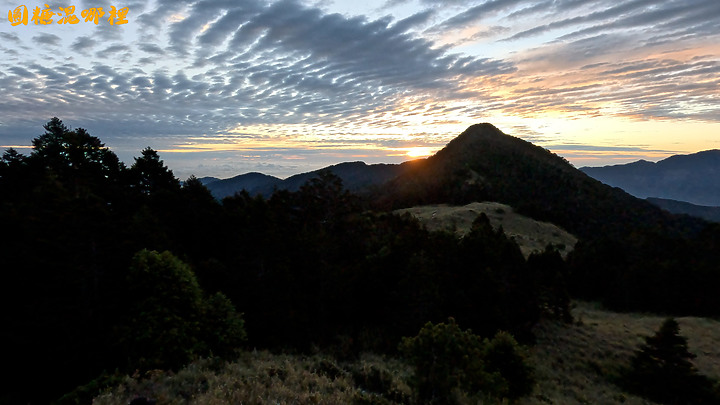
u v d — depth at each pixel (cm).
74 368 1380
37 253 1519
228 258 2370
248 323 1864
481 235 3262
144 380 1039
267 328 1859
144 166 3403
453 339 1281
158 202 2797
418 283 2248
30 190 2403
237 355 1434
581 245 5884
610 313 4175
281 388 1023
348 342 2098
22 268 1493
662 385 2045
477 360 1362
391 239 3027
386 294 2492
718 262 5234
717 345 2828
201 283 1983
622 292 4525
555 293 3300
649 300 4350
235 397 929
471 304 2444
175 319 1341
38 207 1738
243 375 1146
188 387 1012
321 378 1207
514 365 1647
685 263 4672
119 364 1283
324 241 2605
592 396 1969
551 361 2414
